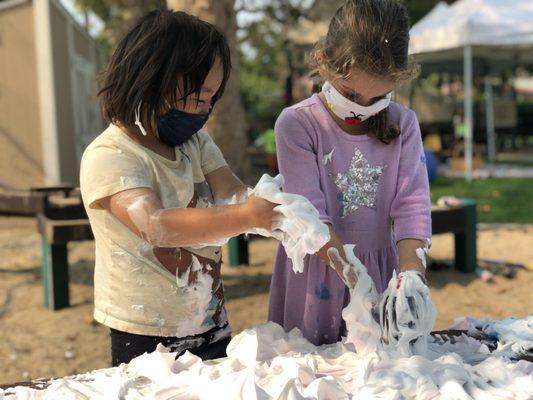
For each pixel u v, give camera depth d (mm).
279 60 17578
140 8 11031
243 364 1470
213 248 1631
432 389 1325
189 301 1587
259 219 1174
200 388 1312
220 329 1700
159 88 1372
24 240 6707
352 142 1748
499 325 1801
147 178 1434
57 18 8453
